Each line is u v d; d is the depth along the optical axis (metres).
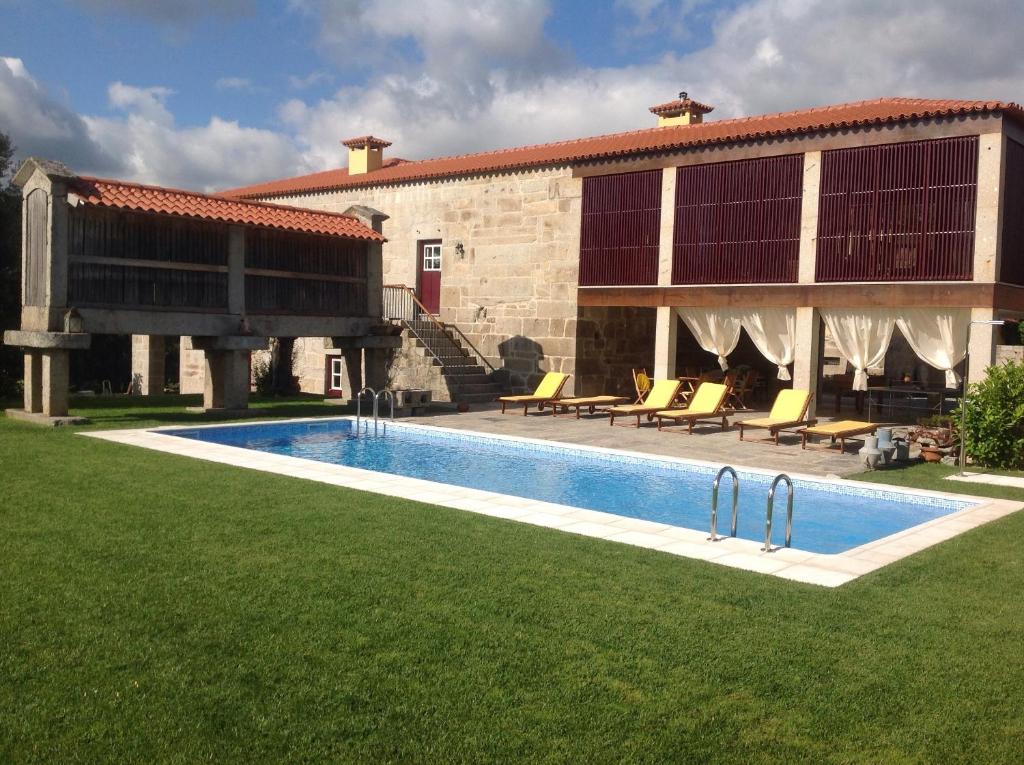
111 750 3.68
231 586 5.88
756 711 4.24
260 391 25.83
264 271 17.33
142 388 28.38
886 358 22.84
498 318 22.22
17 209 23.48
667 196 18.91
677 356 24.05
